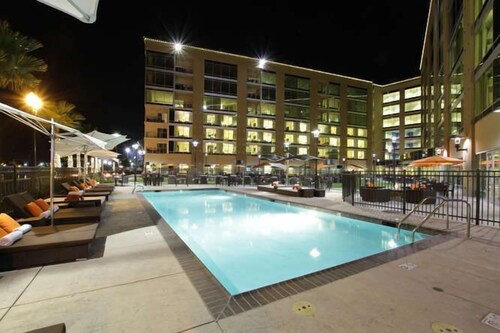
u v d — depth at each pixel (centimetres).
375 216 777
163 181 2605
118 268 362
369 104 5684
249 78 4694
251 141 4591
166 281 322
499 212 878
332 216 892
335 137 5384
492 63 1177
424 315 254
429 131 3069
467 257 416
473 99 1455
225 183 2439
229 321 240
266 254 546
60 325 173
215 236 680
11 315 249
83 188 1165
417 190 1062
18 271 352
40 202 609
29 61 1268
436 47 2559
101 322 238
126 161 6625
